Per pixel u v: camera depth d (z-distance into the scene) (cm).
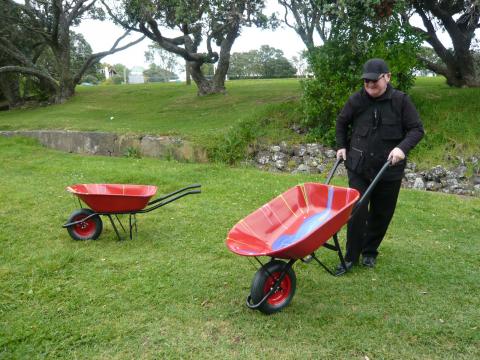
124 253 488
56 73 2898
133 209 509
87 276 429
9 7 2106
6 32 2216
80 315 360
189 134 1077
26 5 2175
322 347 318
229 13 1194
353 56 967
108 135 1150
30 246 508
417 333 331
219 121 1211
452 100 1030
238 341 325
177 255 483
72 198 694
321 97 968
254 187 751
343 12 866
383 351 312
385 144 413
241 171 875
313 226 382
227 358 305
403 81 962
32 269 442
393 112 407
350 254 436
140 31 1530
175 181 793
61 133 1230
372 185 387
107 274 431
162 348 317
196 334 334
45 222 588
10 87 2348
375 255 453
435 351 313
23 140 1271
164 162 977
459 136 901
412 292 396
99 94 2291
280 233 388
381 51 920
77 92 2434
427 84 1504
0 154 1092
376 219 440
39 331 337
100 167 919
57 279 424
